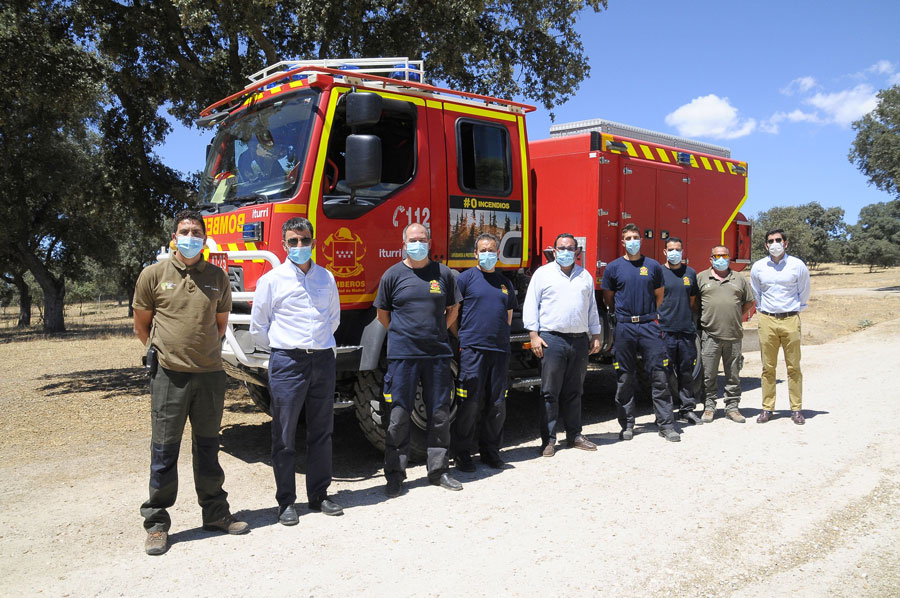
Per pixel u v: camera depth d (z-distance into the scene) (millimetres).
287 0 10219
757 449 6055
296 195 5215
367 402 5664
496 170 6500
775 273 7043
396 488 4969
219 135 6379
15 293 54875
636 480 5188
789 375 7082
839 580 3516
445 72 11570
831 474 5297
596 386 10375
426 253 5039
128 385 10820
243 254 5469
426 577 3553
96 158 25156
